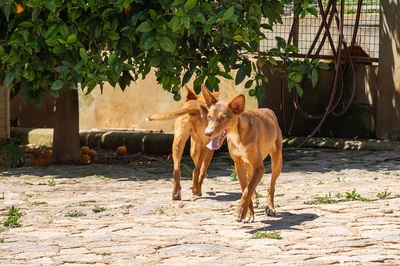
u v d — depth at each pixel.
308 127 17.84
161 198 11.52
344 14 18.36
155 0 14.10
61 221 9.96
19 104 21.08
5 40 14.30
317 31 18.06
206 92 9.13
